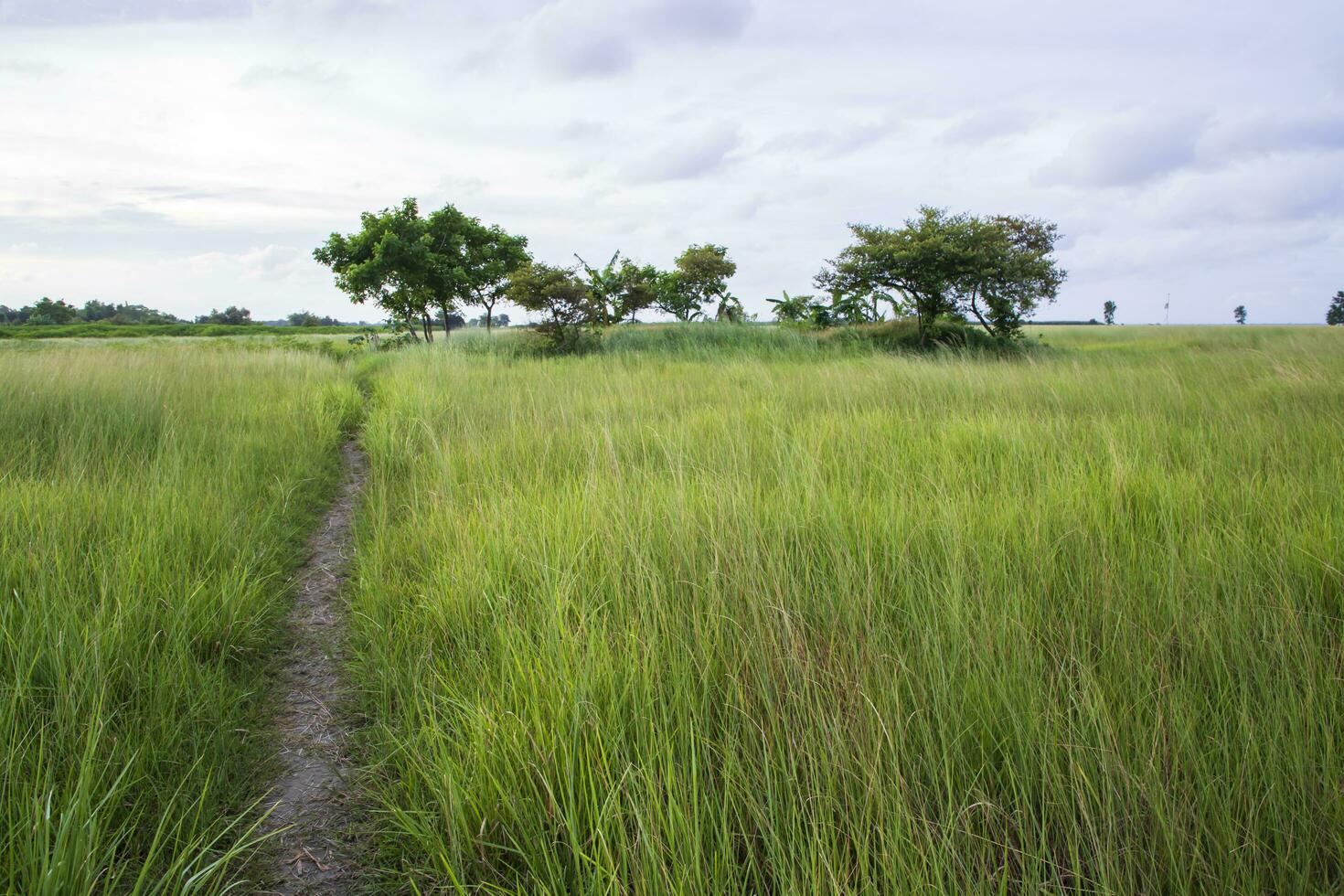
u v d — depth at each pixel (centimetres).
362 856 240
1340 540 351
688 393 1005
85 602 331
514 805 228
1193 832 205
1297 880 186
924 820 195
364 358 2372
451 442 740
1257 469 496
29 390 799
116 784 229
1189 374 1120
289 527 551
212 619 353
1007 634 282
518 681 279
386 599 400
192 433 723
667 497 435
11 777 227
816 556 365
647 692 254
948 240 2180
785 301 3011
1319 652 268
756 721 249
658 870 191
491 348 2125
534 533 414
